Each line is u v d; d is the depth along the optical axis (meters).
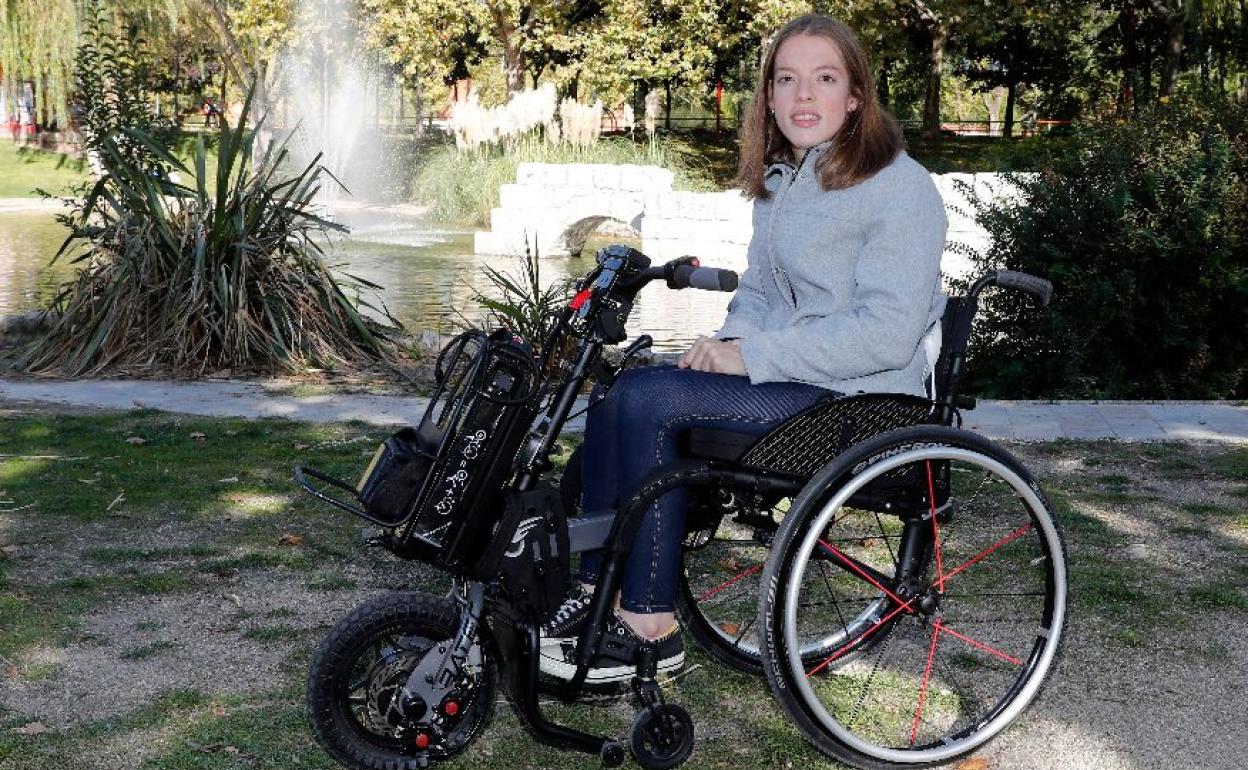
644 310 14.25
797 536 2.81
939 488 3.04
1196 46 26.59
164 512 5.31
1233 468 6.06
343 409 7.51
